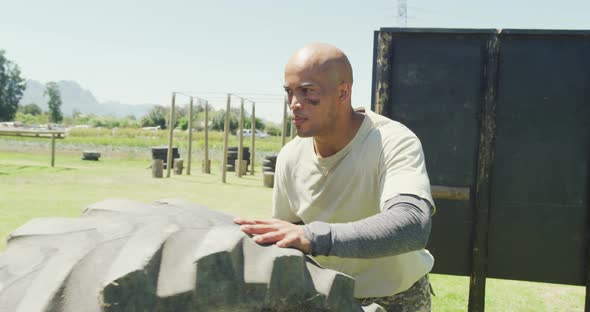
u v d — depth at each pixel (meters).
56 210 8.50
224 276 0.97
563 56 3.88
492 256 3.99
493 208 3.97
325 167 1.76
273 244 1.14
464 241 4.00
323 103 1.55
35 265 0.98
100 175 15.30
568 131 3.89
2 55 83.94
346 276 1.12
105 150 26.48
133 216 1.16
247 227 1.15
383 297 1.86
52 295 0.88
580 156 3.89
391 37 3.98
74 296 0.89
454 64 3.95
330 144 1.72
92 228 1.08
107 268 0.94
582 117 3.88
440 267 4.04
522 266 3.98
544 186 3.93
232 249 0.99
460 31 3.89
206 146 18.62
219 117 55.69
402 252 1.33
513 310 4.51
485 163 3.88
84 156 21.91
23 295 0.91
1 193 10.38
